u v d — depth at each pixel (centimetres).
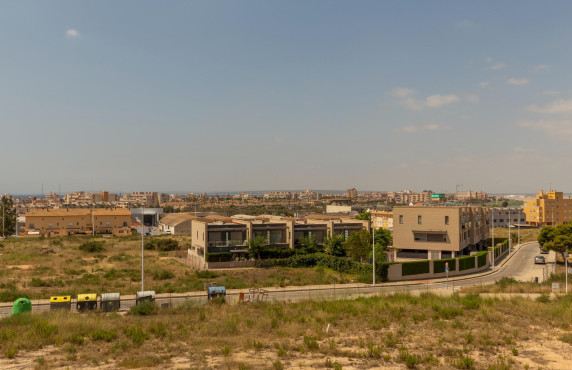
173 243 8438
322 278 5028
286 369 1484
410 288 4525
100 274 5081
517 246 9556
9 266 5650
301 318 2344
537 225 15550
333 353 1686
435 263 5453
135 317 2544
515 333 1991
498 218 15688
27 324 2195
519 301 2931
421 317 2388
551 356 1670
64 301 3041
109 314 2700
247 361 1569
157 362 1562
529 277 5547
